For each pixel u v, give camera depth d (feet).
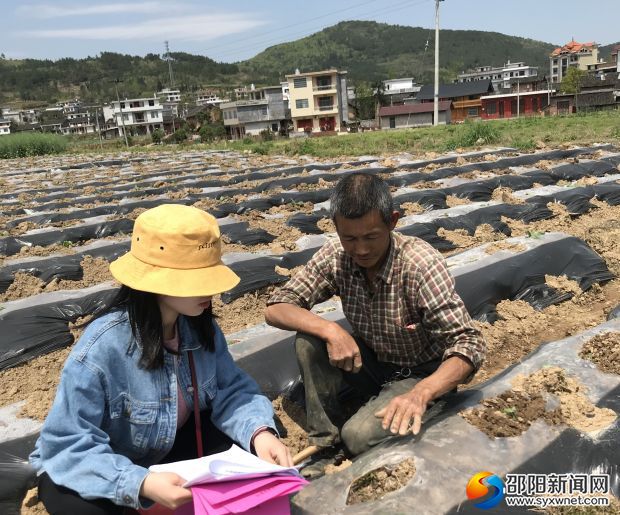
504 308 15.08
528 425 8.09
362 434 8.62
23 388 11.80
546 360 9.84
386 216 7.69
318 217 23.57
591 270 16.69
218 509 5.84
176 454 7.87
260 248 20.57
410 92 246.47
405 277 8.40
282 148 70.59
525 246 17.07
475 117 192.13
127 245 21.16
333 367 9.29
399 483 7.38
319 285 9.32
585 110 152.97
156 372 6.85
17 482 8.99
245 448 7.52
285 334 12.74
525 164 35.40
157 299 6.60
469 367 8.00
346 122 190.29
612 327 10.84
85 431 6.52
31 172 56.34
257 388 8.27
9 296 17.28
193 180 39.17
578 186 26.35
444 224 21.59
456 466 7.43
